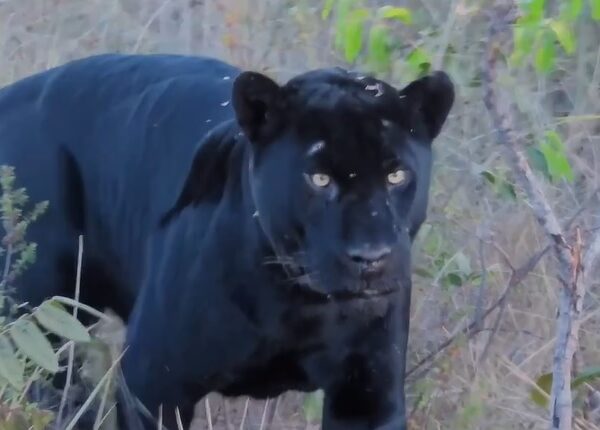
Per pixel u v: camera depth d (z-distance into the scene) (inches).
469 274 333.7
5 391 282.0
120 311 314.3
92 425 310.0
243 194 258.4
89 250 308.2
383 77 344.2
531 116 365.4
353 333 261.7
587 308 345.1
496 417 314.8
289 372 276.1
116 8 459.8
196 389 274.2
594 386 321.4
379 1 420.8
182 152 282.4
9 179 283.9
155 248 278.4
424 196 251.8
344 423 273.6
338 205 237.5
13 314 291.1
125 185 294.8
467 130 374.9
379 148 238.4
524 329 338.6
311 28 406.6
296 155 241.8
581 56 412.5
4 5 482.0
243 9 422.6
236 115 249.9
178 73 301.1
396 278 238.4
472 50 375.2
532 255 346.6
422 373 322.3
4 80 441.7
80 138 307.0
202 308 263.9
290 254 248.4
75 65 318.7
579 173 385.4
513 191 337.7
